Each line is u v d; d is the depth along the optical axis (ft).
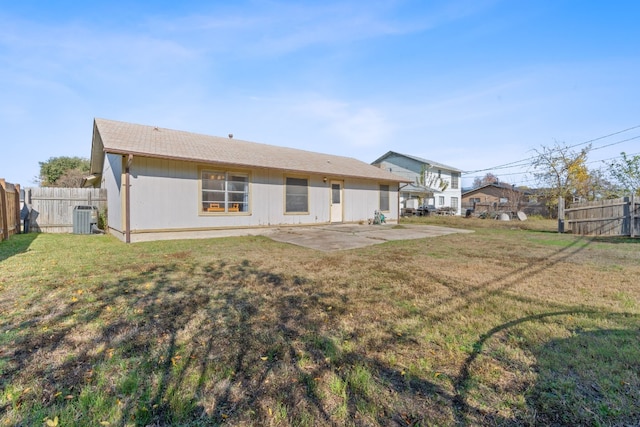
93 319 9.40
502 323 9.31
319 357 7.32
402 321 9.49
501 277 14.99
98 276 14.51
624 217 32.78
